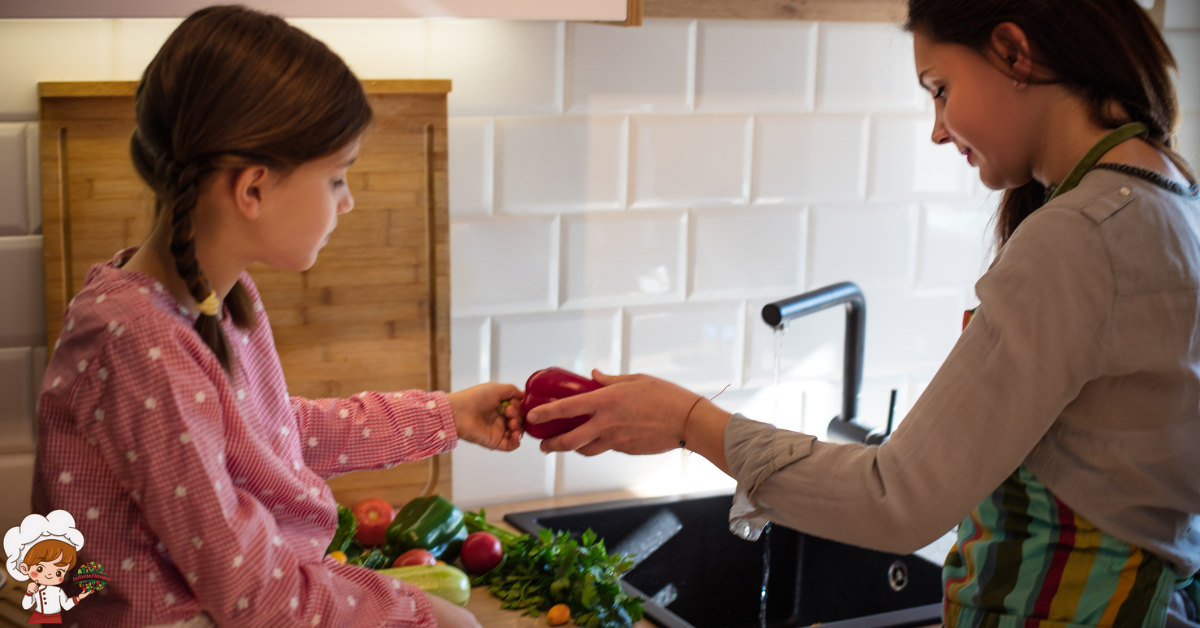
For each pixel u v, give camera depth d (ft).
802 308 4.80
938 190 5.90
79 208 4.29
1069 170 2.83
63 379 2.64
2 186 4.25
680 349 5.50
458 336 5.04
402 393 3.82
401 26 4.66
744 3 5.16
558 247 5.13
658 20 5.08
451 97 4.81
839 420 5.37
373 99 4.60
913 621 4.05
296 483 3.09
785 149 5.50
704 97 5.26
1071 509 2.78
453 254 4.95
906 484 2.63
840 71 5.53
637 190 5.23
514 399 4.00
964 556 3.09
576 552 4.15
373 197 4.67
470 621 3.30
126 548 2.71
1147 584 2.74
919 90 5.72
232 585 2.63
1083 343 2.56
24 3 3.43
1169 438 2.67
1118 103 2.77
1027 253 2.61
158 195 2.83
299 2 3.72
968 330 2.68
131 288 2.74
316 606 2.82
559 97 4.99
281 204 2.75
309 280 4.64
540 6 4.03
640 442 3.34
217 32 2.67
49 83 4.17
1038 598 2.85
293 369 4.66
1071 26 2.70
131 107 4.30
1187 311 2.63
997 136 2.85
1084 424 2.72
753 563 5.57
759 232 5.54
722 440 3.14
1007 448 2.58
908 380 6.10
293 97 2.67
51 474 2.68
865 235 5.80
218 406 2.71
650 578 5.32
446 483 5.02
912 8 2.93
